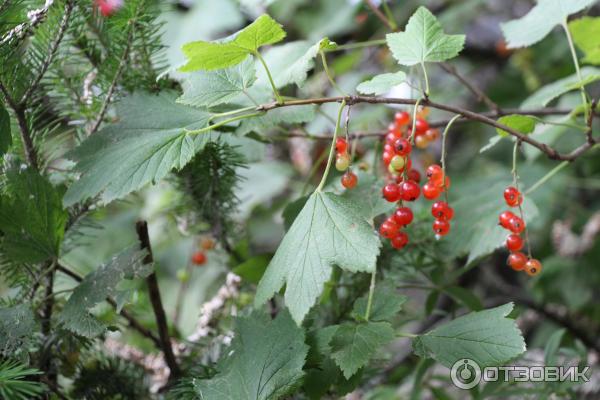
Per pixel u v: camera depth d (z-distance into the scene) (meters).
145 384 0.76
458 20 1.30
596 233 1.06
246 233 0.82
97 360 0.74
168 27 1.03
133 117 0.70
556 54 1.20
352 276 0.77
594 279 1.03
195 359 0.75
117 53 0.73
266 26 0.65
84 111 0.73
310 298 0.64
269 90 0.75
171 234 0.98
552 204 1.12
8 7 0.68
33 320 0.67
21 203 0.69
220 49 0.66
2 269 0.70
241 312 0.74
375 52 1.23
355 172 0.77
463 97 1.34
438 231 0.70
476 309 0.78
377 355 0.77
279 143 1.13
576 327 0.98
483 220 0.77
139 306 0.79
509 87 1.31
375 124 1.03
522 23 0.83
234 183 0.77
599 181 1.12
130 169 0.67
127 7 0.71
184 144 0.68
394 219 0.69
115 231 0.98
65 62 0.73
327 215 0.66
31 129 0.71
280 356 0.67
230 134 0.77
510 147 1.25
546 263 1.07
